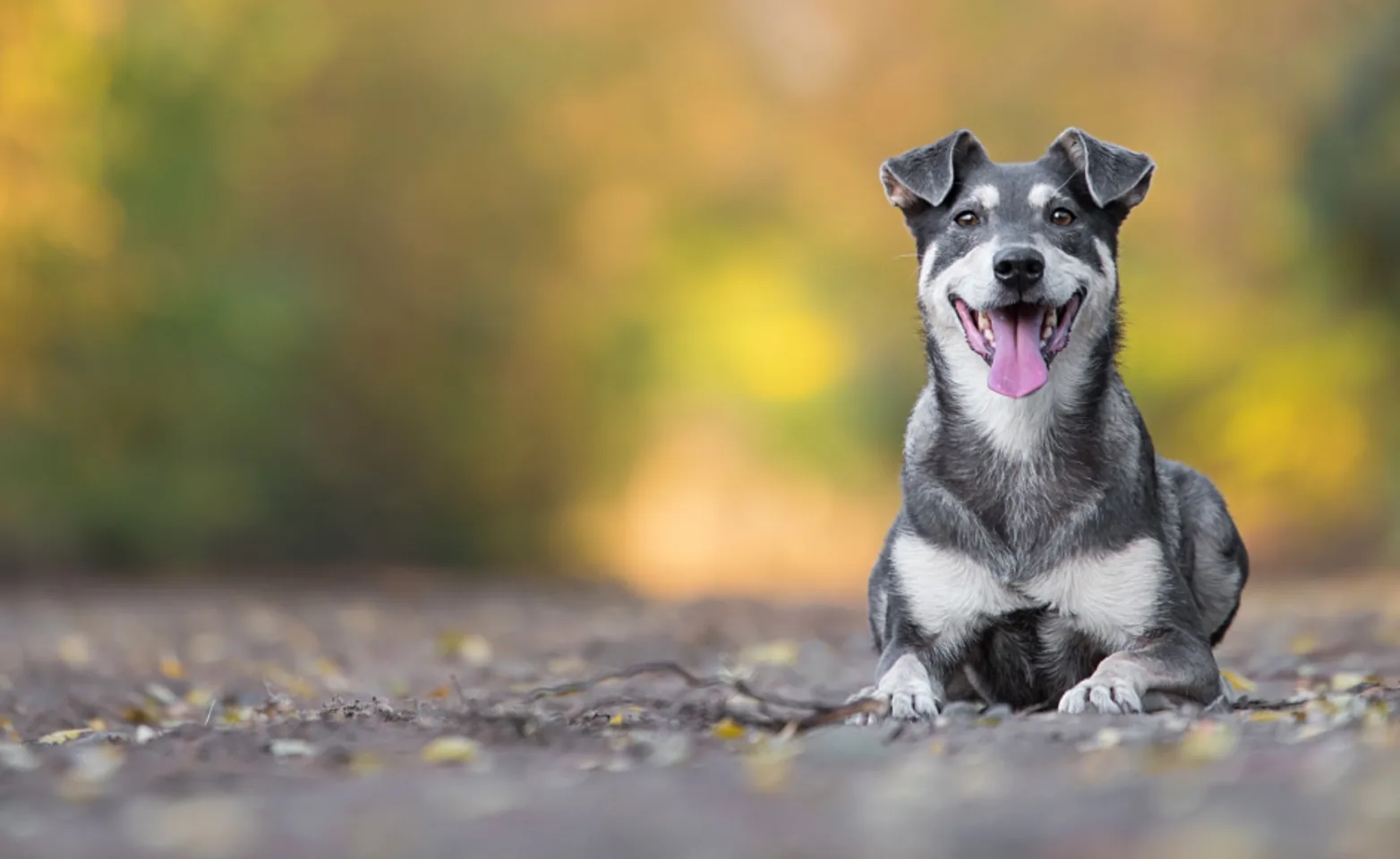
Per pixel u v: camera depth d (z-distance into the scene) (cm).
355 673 1234
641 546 3719
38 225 2586
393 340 3425
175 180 2884
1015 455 820
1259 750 596
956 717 733
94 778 630
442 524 3481
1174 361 3506
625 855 462
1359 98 2836
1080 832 465
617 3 4169
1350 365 3161
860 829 485
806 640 1523
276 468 3127
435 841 485
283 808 548
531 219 3628
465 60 3534
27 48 2545
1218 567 916
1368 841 434
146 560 2914
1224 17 3722
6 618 1866
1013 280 805
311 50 3150
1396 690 809
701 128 4297
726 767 623
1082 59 3981
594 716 812
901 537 847
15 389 2661
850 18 4412
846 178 4394
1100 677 762
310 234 3316
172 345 2892
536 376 3612
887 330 4100
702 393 3928
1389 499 2973
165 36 2834
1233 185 3638
